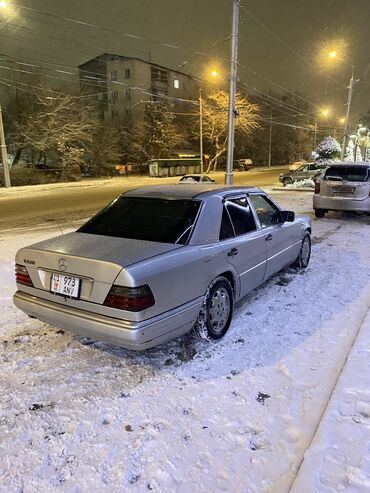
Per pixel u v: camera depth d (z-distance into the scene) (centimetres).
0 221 1250
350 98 3094
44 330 405
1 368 330
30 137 3400
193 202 373
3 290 529
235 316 429
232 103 1375
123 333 278
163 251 312
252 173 4981
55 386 304
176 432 252
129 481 216
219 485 213
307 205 1454
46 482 216
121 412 272
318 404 277
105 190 2573
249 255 412
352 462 221
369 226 1007
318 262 647
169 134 5222
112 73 6234
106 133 4300
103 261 289
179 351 354
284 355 345
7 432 254
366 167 1067
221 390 296
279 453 234
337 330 392
